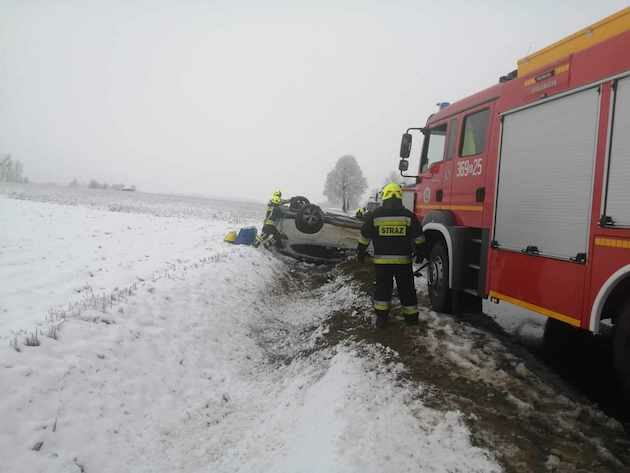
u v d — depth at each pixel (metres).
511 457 3.12
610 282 3.52
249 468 3.49
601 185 3.67
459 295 6.17
